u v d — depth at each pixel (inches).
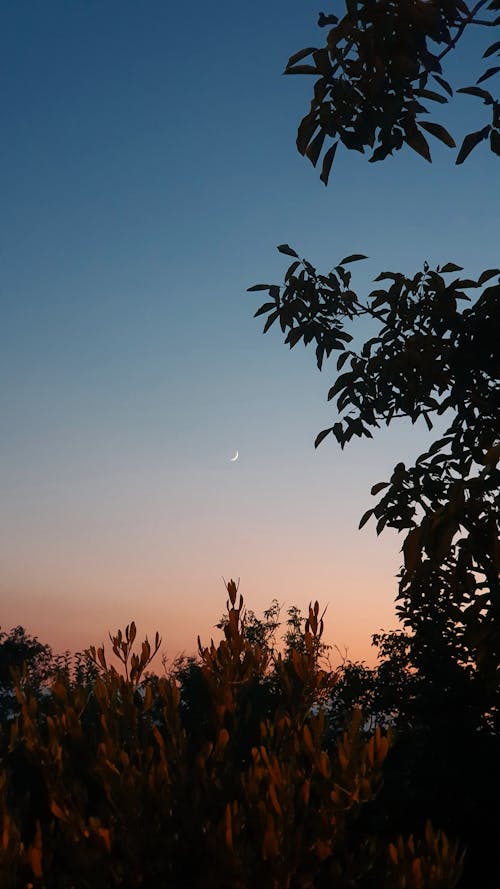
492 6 221.0
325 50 229.1
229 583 223.1
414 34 223.5
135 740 203.8
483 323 355.6
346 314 395.9
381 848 185.8
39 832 172.1
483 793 593.9
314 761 189.9
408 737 666.8
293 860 173.8
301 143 237.1
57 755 192.1
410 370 374.3
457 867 173.0
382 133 231.5
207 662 217.8
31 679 219.9
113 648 213.0
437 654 681.6
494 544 229.1
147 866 180.9
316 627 220.7
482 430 340.5
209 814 190.4
